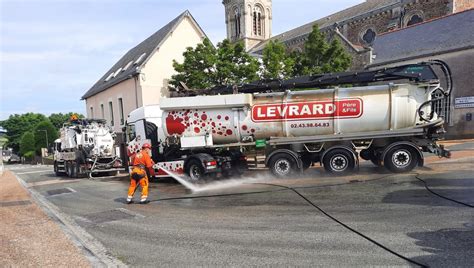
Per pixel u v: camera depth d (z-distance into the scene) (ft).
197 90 39.52
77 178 56.24
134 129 43.24
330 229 17.61
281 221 19.67
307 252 14.71
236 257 14.69
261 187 30.83
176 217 22.38
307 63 67.67
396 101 32.96
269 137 36.19
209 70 67.72
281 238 16.72
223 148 37.81
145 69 81.82
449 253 13.62
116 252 16.22
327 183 30.19
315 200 24.17
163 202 27.81
